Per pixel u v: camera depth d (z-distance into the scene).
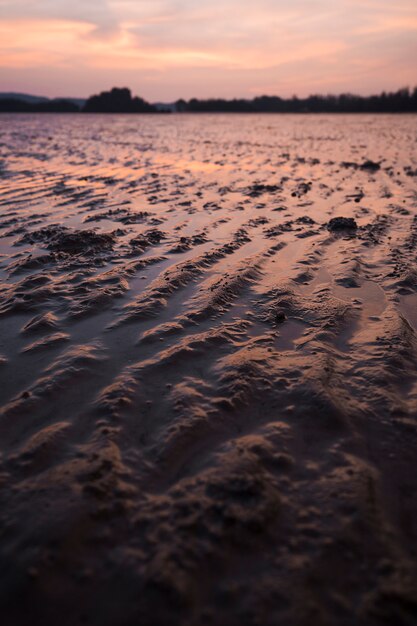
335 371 2.94
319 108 90.00
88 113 89.12
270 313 3.84
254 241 5.89
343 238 5.97
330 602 1.55
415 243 5.66
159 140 23.41
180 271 4.68
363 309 3.92
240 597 1.55
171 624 1.46
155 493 1.99
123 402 2.59
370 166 12.70
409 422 2.46
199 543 1.74
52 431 2.35
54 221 6.91
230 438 2.35
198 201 8.38
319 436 2.36
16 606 1.51
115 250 5.49
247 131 30.59
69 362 2.99
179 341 3.33
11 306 3.87
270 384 2.79
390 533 1.82
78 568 1.64
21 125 38.78
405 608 1.54
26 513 1.84
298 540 1.77
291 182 10.51
